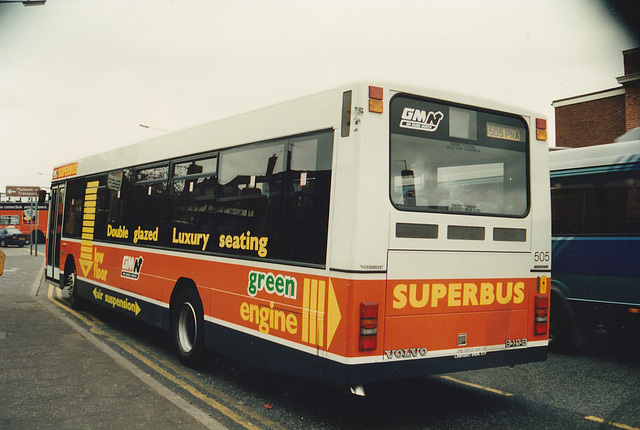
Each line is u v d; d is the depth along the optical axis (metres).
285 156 5.04
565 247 7.75
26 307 10.70
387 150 4.36
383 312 4.25
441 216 4.59
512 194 5.14
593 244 7.42
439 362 4.53
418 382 6.18
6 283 15.43
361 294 4.16
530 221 5.17
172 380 6.04
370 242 4.22
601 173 7.46
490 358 4.83
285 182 5.00
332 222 4.37
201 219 6.37
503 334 4.91
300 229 4.73
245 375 6.38
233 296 5.59
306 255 4.62
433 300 4.52
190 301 6.45
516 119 5.25
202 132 6.55
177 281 6.74
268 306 5.04
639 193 7.02
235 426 4.63
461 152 4.84
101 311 10.71
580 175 7.71
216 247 5.99
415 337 4.41
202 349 6.27
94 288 9.38
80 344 7.27
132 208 8.17
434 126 4.69
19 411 4.67
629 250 7.02
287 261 4.84
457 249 4.67
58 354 6.69
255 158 5.49
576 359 7.45
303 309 4.60
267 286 5.07
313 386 6.00
